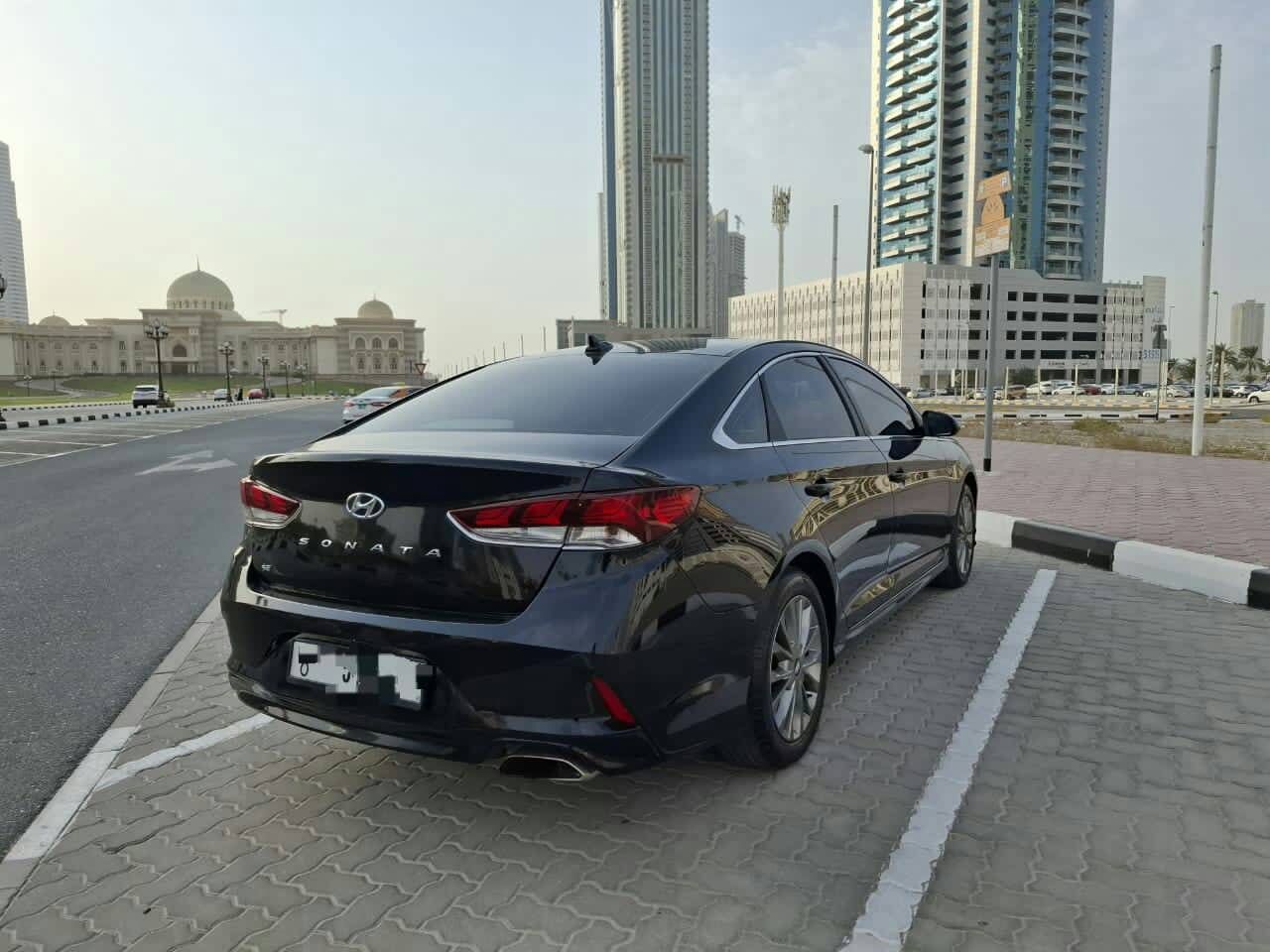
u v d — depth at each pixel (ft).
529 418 9.16
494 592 7.39
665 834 8.39
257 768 10.11
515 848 8.21
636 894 7.39
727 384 9.80
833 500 10.60
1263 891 7.34
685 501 7.84
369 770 10.02
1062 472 36.04
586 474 7.36
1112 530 21.80
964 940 6.70
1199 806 8.82
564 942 6.75
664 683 7.59
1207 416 102.22
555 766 7.53
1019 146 385.50
